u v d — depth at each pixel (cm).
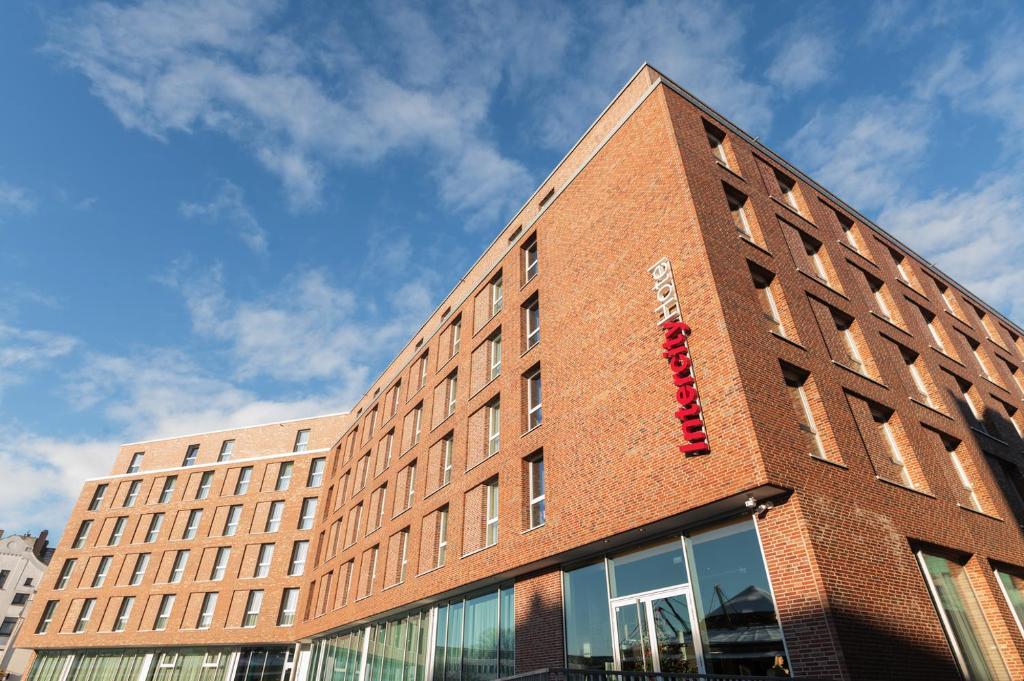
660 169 1689
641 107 1870
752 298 1470
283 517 4444
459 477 2261
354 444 3931
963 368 2292
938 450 1783
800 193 2105
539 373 2044
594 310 1761
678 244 1519
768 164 2045
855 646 1011
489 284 2602
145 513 4928
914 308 2303
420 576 2292
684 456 1280
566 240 2047
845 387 1557
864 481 1354
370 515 3120
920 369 2034
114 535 4944
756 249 1625
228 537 4512
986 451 1994
